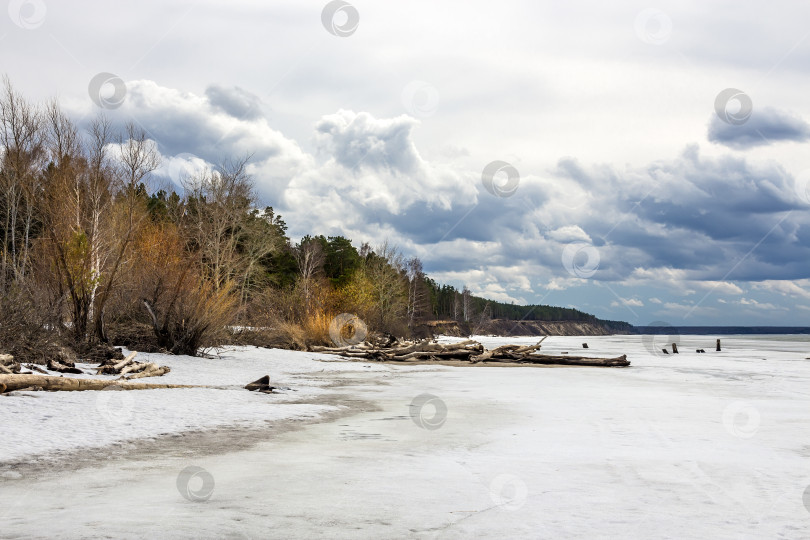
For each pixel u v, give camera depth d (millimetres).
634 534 4902
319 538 4793
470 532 4953
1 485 6355
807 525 5137
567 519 5305
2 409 10555
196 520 5211
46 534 4785
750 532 4953
